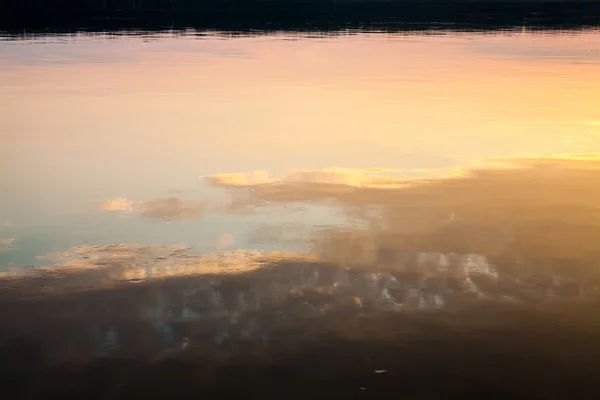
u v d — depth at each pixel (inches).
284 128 306.3
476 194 214.7
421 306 142.6
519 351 126.8
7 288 150.1
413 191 218.4
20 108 345.4
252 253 169.2
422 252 169.6
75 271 159.0
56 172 241.0
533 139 285.6
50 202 209.6
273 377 118.9
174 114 334.3
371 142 281.4
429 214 196.7
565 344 128.9
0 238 180.5
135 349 126.6
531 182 227.1
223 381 117.7
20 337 130.3
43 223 191.6
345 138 288.2
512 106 353.7
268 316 138.2
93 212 200.7
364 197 212.5
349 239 178.1
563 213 197.2
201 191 219.9
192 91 396.2
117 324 134.9
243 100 370.0
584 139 285.4
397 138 287.7
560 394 115.0
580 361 123.6
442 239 177.9
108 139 286.2
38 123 314.2
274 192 217.8
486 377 119.3
